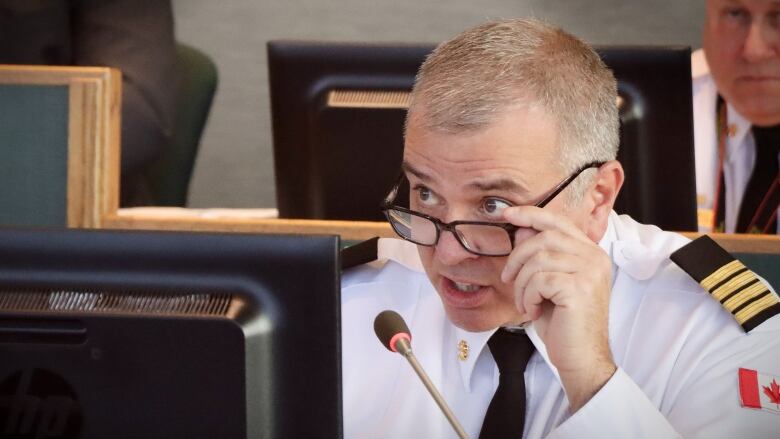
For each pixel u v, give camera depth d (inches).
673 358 254.8
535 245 226.7
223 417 173.9
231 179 743.7
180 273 177.3
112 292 177.5
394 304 279.9
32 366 174.9
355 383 273.7
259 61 756.0
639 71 311.1
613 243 272.4
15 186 324.2
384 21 760.3
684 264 263.9
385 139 319.9
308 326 177.0
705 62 487.8
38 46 450.0
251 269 177.2
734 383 248.4
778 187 470.9
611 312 263.9
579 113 234.5
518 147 228.2
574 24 757.9
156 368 173.6
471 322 242.5
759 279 263.4
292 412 177.3
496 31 235.0
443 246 233.6
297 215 329.1
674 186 315.3
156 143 444.5
